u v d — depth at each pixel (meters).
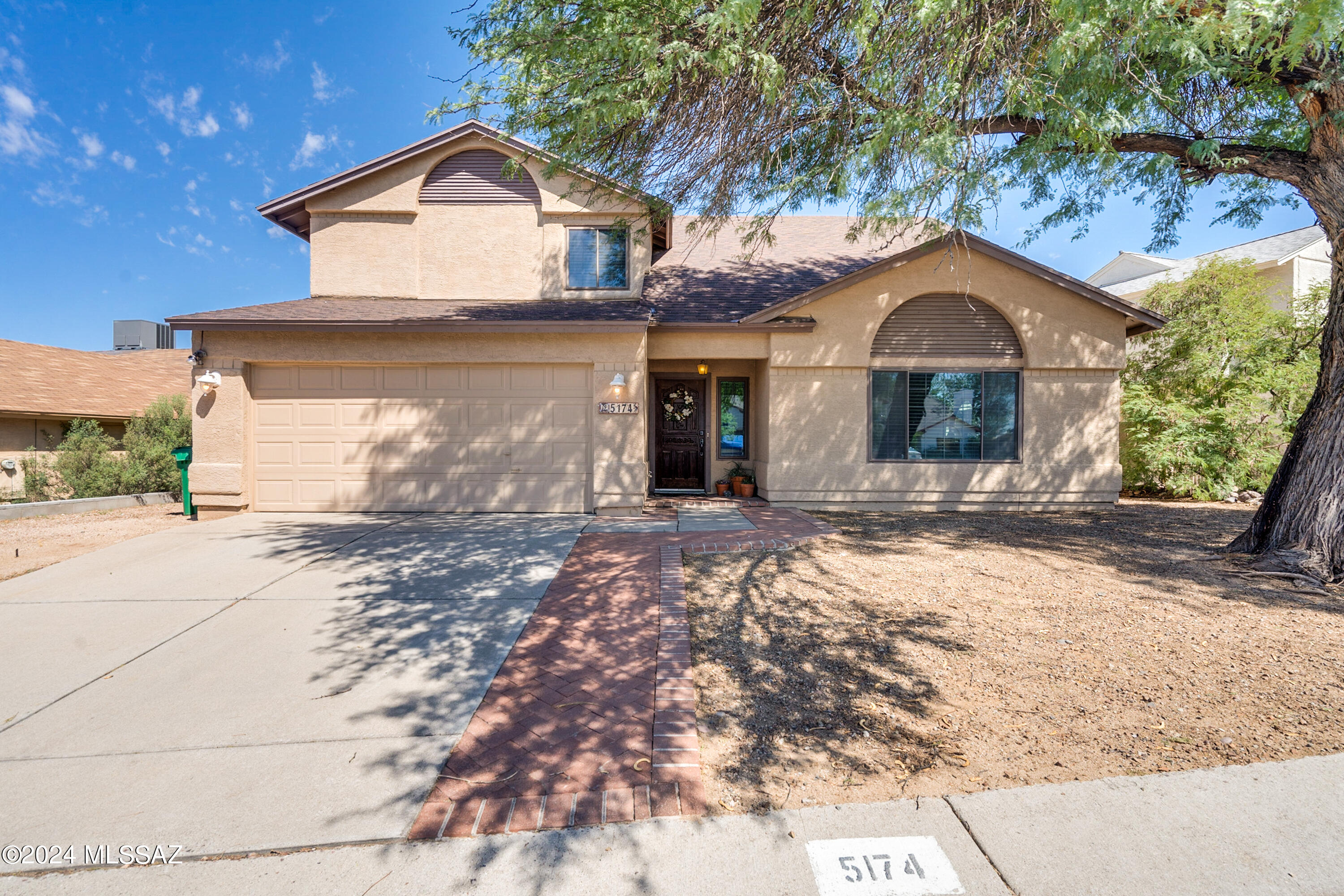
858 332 10.09
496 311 9.70
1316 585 5.36
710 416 11.71
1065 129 5.43
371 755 3.01
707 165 6.37
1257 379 10.95
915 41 5.17
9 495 12.65
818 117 5.99
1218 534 7.84
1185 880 2.14
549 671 3.96
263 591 5.58
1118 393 10.26
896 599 5.25
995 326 10.30
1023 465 10.26
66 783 2.80
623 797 2.64
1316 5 3.54
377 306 10.16
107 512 10.41
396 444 9.48
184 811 2.59
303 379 9.45
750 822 2.48
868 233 13.48
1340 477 5.68
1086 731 3.12
